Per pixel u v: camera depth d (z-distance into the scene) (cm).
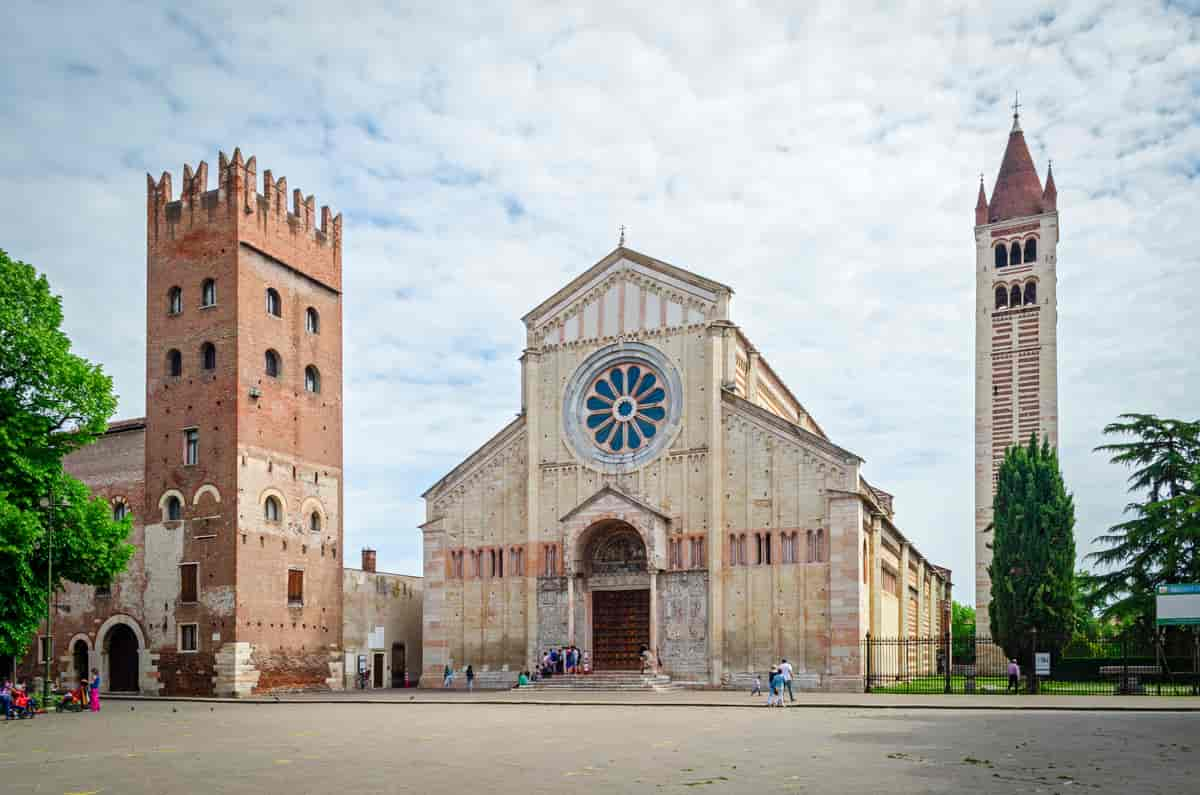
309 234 7381
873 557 6850
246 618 6406
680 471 6719
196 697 6262
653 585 6550
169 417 6788
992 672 8188
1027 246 9881
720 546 6512
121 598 6781
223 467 6525
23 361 5097
